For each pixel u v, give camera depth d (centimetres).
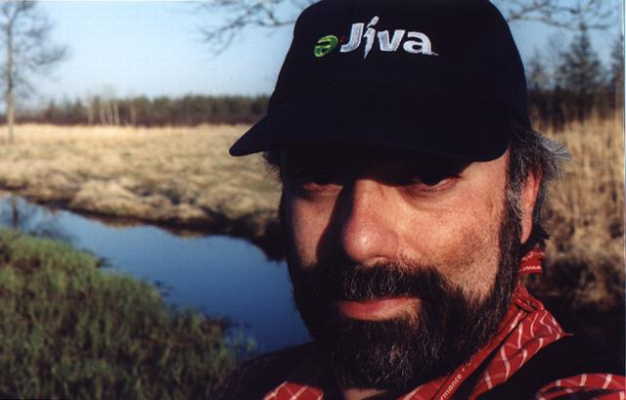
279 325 806
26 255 1141
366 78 99
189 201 1684
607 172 734
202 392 580
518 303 107
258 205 1485
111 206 1733
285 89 111
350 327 99
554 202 742
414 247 98
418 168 98
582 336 101
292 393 124
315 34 109
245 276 1070
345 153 99
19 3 3512
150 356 684
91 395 573
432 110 96
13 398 568
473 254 100
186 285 1017
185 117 5547
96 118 5641
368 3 106
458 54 100
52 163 2841
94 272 1021
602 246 684
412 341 98
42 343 695
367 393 109
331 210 102
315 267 102
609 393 87
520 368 96
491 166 104
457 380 100
